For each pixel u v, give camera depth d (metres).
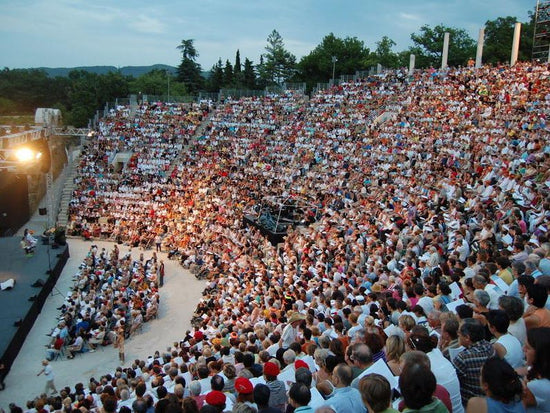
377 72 67.06
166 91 129.12
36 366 25.81
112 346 28.70
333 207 37.88
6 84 131.88
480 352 7.76
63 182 60.09
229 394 10.17
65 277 39.00
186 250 44.22
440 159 36.78
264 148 57.03
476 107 45.59
